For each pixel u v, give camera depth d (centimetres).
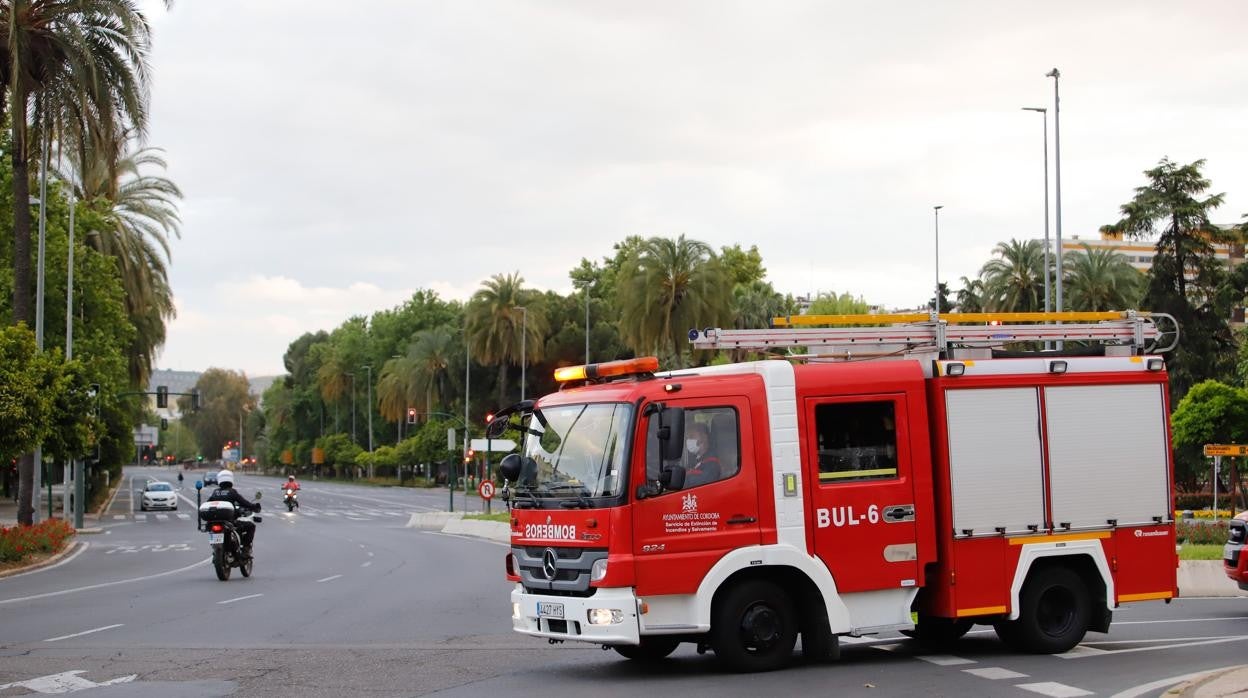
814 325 1200
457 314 13912
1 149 5031
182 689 1055
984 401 1188
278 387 19338
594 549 1075
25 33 3309
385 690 1043
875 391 1155
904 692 999
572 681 1085
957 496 1166
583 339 9506
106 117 3478
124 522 6231
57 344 5216
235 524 2469
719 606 1095
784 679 1068
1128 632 1388
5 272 5088
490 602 1897
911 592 1151
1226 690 908
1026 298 6981
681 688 1029
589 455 1105
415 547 3762
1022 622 1197
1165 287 6319
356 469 15200
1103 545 1218
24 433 2728
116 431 6825
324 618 1662
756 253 10706
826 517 1122
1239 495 4794
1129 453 1239
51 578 2609
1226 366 6278
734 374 1128
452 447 5947
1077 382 1227
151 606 1862
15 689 1062
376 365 14588
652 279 5775
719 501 1091
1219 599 1822
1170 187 6300
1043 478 1201
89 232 5544
